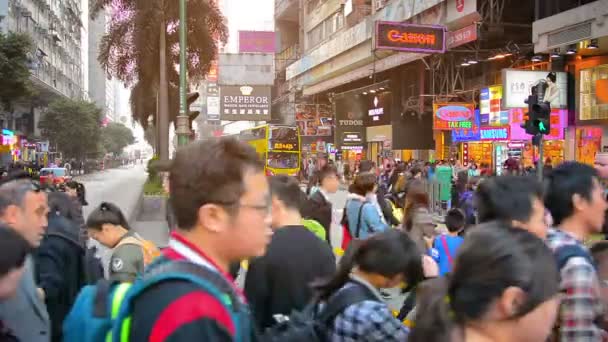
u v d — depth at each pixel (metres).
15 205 2.93
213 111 51.16
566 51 19.81
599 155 4.91
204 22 24.52
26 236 2.96
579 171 2.82
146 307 1.33
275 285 3.25
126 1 24.36
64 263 3.59
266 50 44.34
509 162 19.47
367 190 6.31
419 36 25.62
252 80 37.47
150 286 1.36
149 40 23.06
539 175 10.16
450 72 31.55
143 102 31.44
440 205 16.91
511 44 26.33
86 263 3.89
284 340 2.48
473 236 1.44
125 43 24.92
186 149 1.56
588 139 21.50
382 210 8.13
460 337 1.39
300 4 58.75
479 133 27.64
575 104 22.12
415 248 2.60
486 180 3.00
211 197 1.48
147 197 16.20
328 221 6.00
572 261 2.42
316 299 2.64
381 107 39.78
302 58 51.94
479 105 27.69
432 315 1.47
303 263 3.27
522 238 1.39
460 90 29.55
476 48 26.88
